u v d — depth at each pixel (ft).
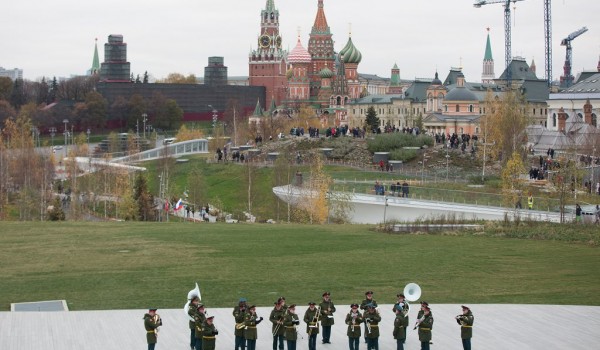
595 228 577.84
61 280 429.79
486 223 601.62
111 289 411.75
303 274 443.32
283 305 309.63
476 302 391.24
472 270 455.63
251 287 414.41
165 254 493.77
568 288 417.69
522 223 598.34
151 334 304.09
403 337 306.35
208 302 386.32
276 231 586.45
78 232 572.10
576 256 493.77
